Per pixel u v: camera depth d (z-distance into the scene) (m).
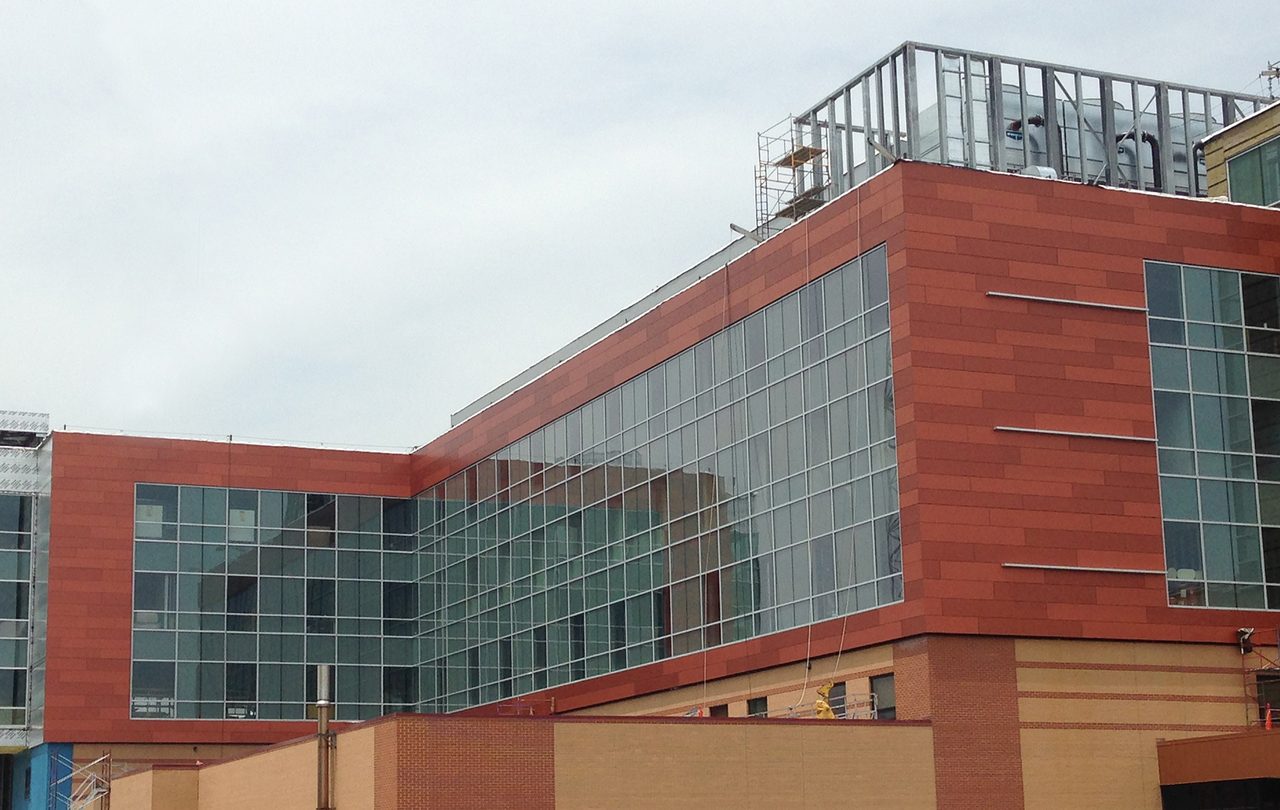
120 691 84.38
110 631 84.81
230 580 87.50
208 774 63.53
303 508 89.69
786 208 75.56
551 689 75.50
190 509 87.56
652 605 68.50
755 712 61.19
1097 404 56.44
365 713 88.56
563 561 75.62
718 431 65.00
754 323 63.19
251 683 86.88
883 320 55.88
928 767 52.38
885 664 54.75
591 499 73.69
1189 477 57.50
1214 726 56.03
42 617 85.19
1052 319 56.34
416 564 90.31
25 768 87.81
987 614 53.50
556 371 77.69
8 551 87.94
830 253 58.88
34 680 85.88
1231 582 57.44
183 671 85.69
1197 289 59.09
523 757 49.09
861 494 56.41
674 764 50.41
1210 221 59.75
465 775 48.41
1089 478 55.81
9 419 92.44
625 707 69.81
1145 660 55.56
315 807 52.41
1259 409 59.31
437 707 86.62
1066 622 54.47
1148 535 56.34
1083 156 66.62
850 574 56.59
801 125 76.25
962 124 64.62
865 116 68.00
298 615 88.44
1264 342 59.88
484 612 82.50
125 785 68.69
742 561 62.72
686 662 65.62
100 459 86.38
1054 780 53.53
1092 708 54.47
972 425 54.53
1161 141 69.88
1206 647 56.56
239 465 88.88
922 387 54.16
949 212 55.72
